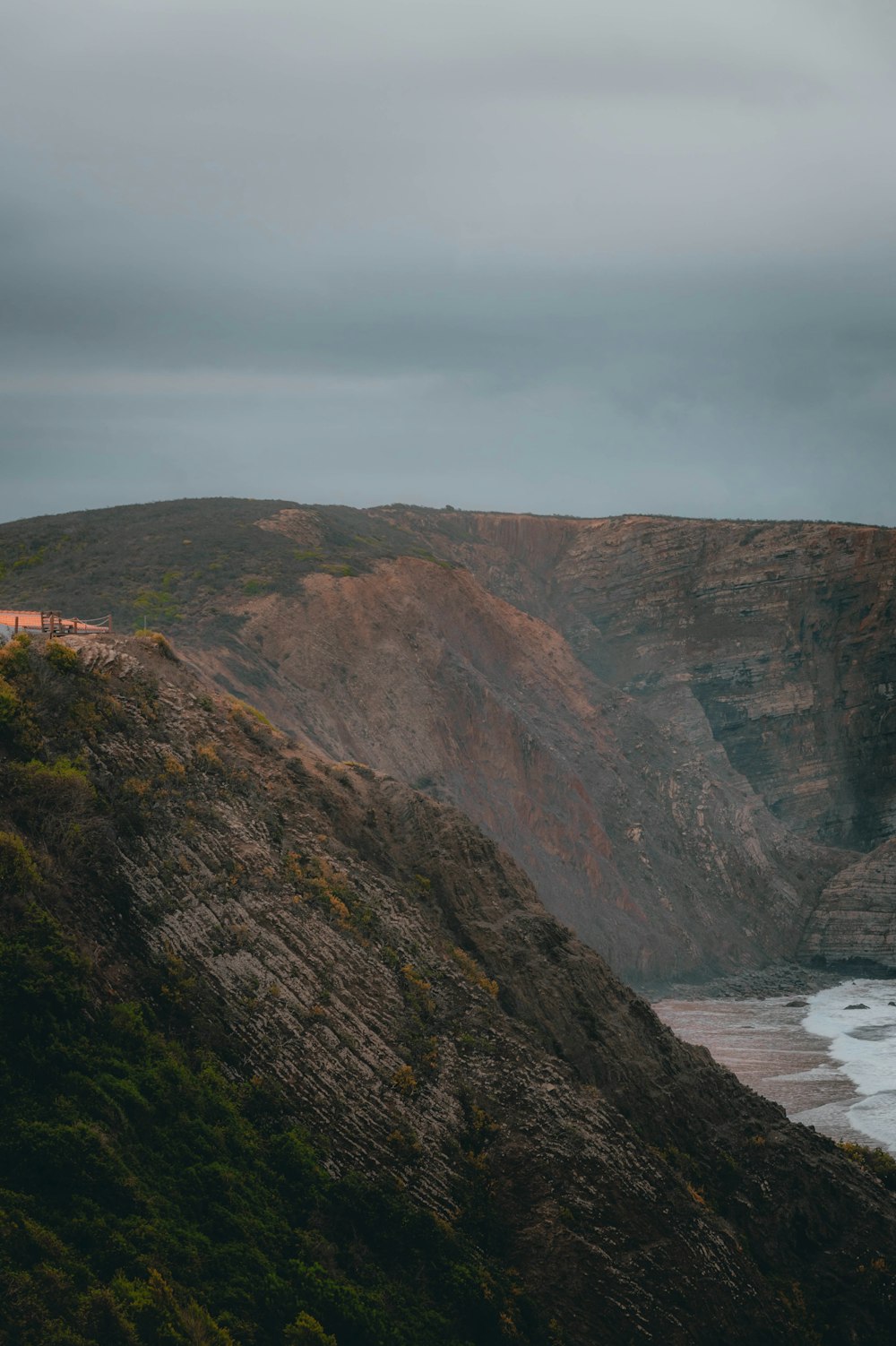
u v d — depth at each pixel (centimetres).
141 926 4378
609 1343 4325
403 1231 4216
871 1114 7575
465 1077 4662
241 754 5416
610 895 12131
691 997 11431
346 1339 3797
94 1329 3241
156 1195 3738
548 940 5647
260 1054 4350
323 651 12025
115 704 4938
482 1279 4209
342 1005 4594
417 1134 4428
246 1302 3644
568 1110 4712
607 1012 5541
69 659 4934
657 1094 5312
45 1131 3609
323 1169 4231
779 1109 5791
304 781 5553
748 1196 5209
